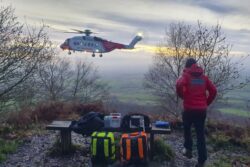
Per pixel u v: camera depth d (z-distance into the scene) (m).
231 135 8.59
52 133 8.59
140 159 5.70
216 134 8.49
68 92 32.12
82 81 33.72
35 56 11.78
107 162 5.91
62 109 10.82
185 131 6.43
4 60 11.08
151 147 6.51
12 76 11.41
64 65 32.19
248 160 6.86
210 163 6.53
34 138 8.03
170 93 21.08
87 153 6.82
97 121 6.43
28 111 10.41
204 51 14.59
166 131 6.21
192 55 15.21
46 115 10.30
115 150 6.22
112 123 6.36
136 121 6.28
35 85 13.21
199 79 6.07
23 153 6.89
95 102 12.11
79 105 11.41
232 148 7.75
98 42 28.83
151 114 11.09
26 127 9.03
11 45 11.16
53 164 6.24
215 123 9.55
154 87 22.20
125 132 6.29
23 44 11.44
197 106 6.03
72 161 6.40
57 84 29.81
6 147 6.98
